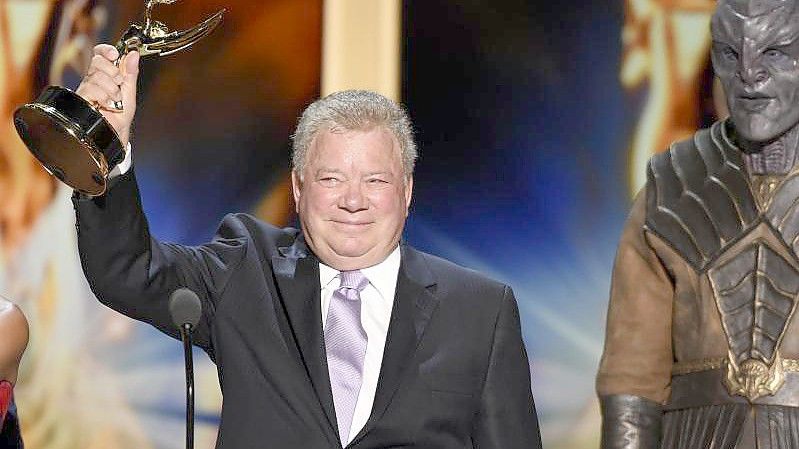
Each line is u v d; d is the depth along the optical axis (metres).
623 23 21.70
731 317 12.43
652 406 12.91
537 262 21.66
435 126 21.69
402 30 21.75
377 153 11.46
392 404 11.51
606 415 12.99
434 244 21.66
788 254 12.41
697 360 12.59
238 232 12.34
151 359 21.94
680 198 12.86
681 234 12.72
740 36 12.22
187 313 10.42
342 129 11.48
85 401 21.88
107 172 10.73
